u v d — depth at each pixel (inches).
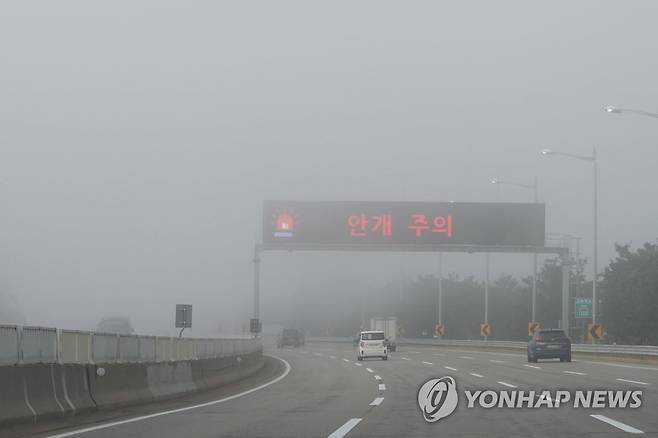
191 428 944.3
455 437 844.0
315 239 3937.0
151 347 1362.0
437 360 3233.3
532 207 3966.5
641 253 6190.9
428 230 3927.2
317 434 884.0
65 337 1056.2
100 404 1119.6
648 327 5674.2
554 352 2903.5
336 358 3582.7
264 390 1640.0
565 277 3983.8
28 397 940.0
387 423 982.4
